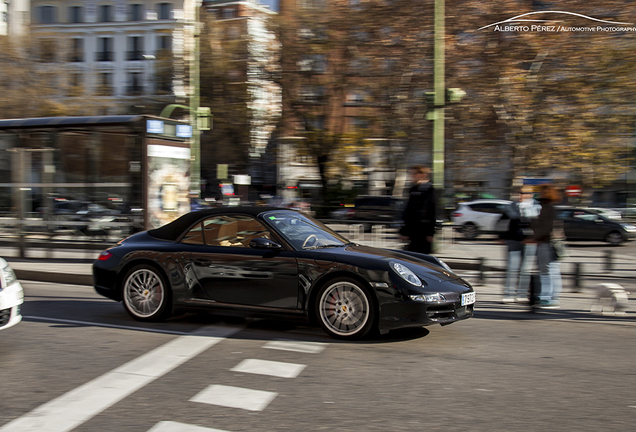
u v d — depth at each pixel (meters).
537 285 7.74
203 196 42.62
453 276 6.40
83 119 13.37
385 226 13.98
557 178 27.88
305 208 23.84
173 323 6.89
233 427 3.70
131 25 63.84
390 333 6.43
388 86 29.67
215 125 37.06
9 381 4.65
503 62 26.78
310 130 34.31
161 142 13.47
